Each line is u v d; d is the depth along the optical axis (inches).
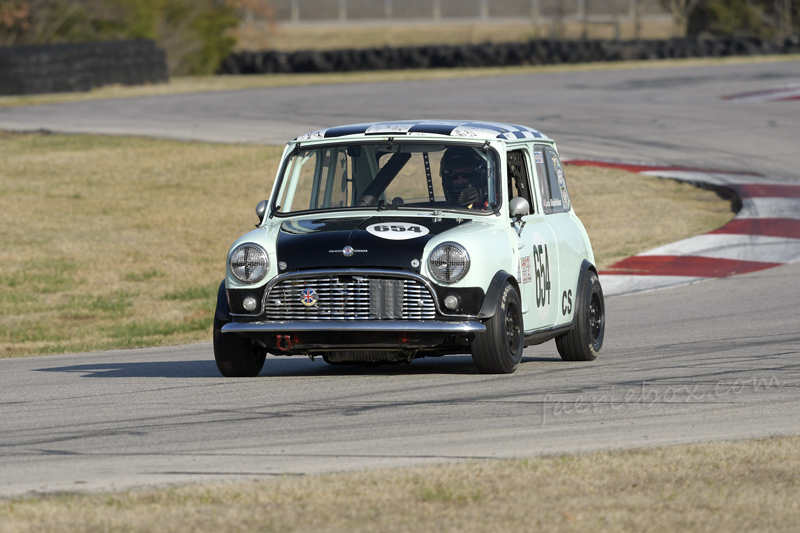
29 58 5625.0
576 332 1322.6
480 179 1208.8
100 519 625.9
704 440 839.7
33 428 965.2
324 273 1121.4
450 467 747.4
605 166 3469.5
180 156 3853.3
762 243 2425.0
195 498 674.2
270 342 1146.7
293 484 705.6
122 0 7204.7
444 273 1108.5
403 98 5123.0
